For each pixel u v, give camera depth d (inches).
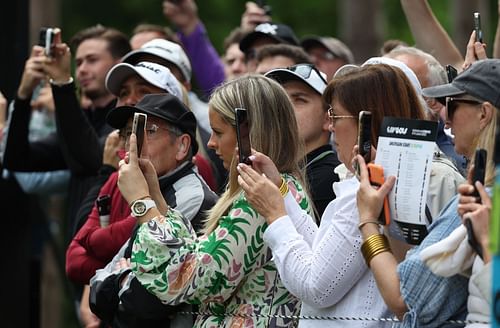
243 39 783.7
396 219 448.8
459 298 432.8
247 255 505.4
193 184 566.9
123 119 573.3
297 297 487.8
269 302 509.0
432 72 627.8
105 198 626.5
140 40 837.2
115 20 2657.5
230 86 529.7
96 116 783.1
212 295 508.7
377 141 478.0
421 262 431.2
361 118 460.1
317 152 601.0
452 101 461.7
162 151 566.6
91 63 784.9
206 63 895.7
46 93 852.0
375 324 470.6
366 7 1717.5
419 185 444.5
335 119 491.8
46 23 1482.5
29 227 865.5
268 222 491.5
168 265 508.1
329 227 476.4
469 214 411.5
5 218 858.1
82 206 684.1
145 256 511.2
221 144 529.3
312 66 605.9
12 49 855.1
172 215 523.5
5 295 860.0
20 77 855.7
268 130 521.3
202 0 2475.4
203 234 534.3
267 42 778.8
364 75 490.0
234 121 523.8
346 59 858.8
